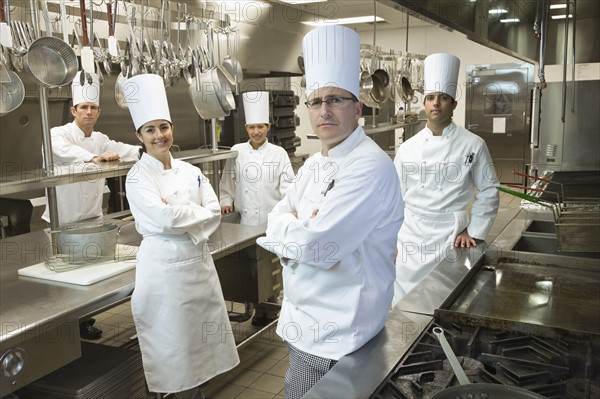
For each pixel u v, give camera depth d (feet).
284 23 13.62
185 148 14.96
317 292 4.17
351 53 4.15
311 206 4.47
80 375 6.19
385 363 3.56
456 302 4.93
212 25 9.79
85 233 6.78
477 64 24.32
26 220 11.37
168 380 7.05
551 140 14.19
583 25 14.21
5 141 10.70
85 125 10.79
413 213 7.76
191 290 7.13
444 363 3.53
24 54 6.13
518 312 4.66
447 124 7.59
